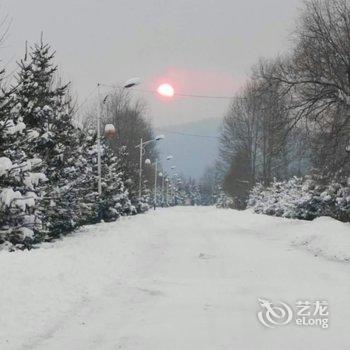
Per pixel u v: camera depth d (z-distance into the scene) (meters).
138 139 81.69
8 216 17.41
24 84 21.97
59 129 23.56
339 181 33.19
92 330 9.03
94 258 16.25
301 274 15.05
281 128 33.19
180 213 67.50
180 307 10.78
